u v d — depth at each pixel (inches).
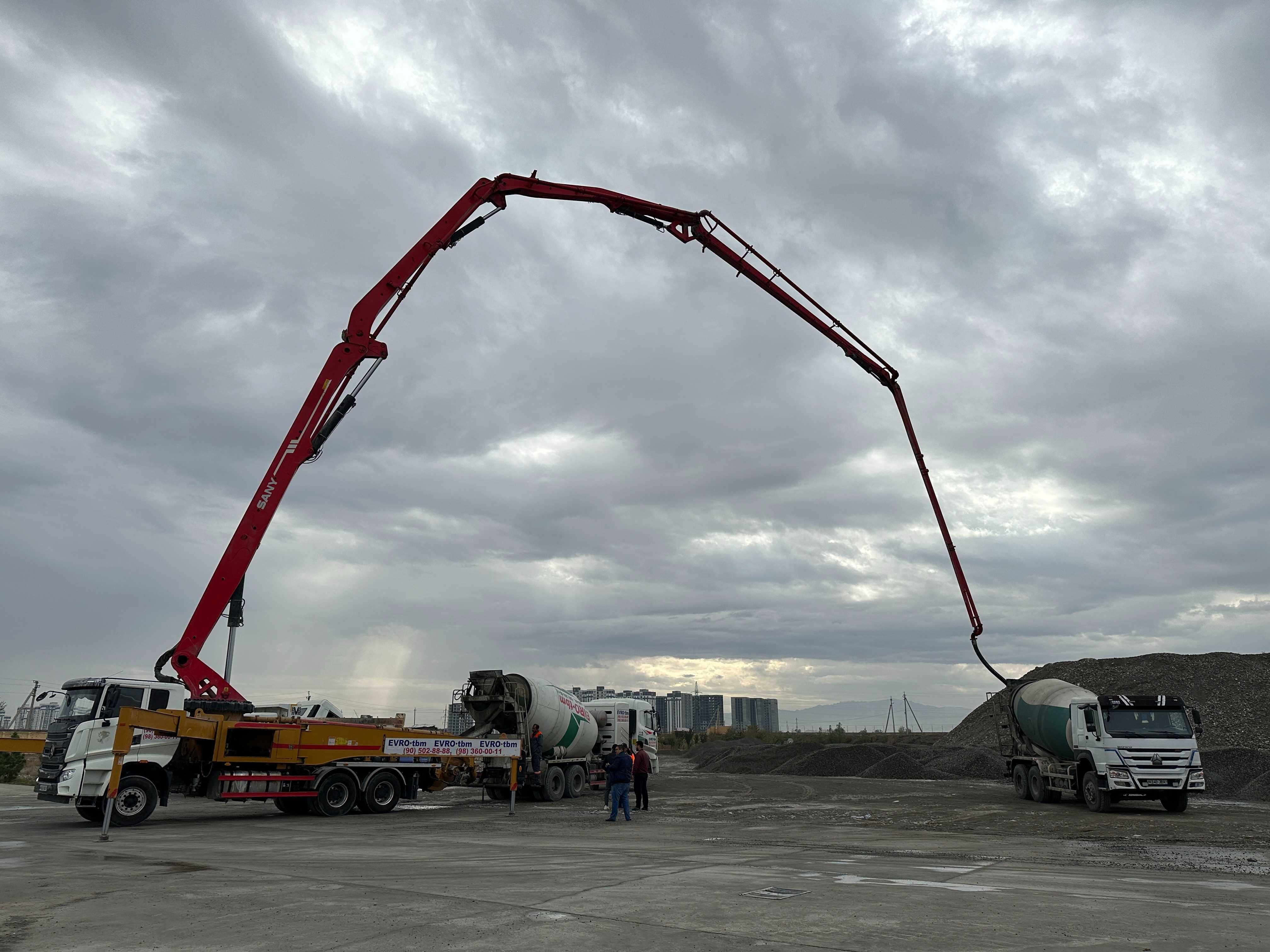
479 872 441.1
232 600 906.1
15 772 1331.2
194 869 452.4
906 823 775.1
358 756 834.8
